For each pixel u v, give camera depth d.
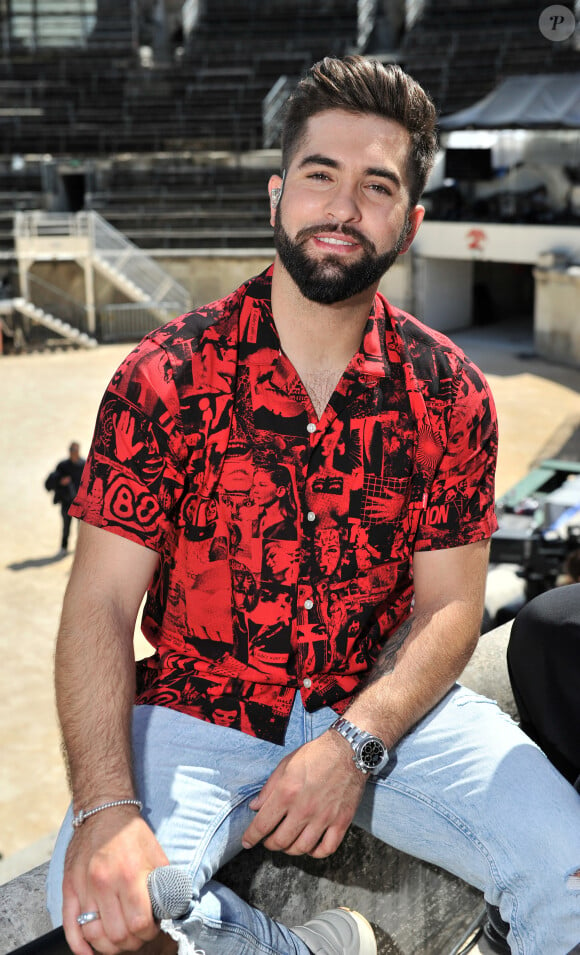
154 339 1.56
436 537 1.65
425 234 25.00
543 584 7.57
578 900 1.39
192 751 1.51
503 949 1.64
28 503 13.95
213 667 1.60
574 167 25.34
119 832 1.32
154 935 1.26
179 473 1.54
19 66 33.38
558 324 22.38
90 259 24.53
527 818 1.47
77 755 1.41
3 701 8.84
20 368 22.16
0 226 27.67
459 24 33.12
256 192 28.84
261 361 1.55
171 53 35.78
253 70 33.00
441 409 1.62
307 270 1.50
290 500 1.56
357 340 1.58
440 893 1.96
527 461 15.68
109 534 1.53
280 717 1.58
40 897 1.58
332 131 1.51
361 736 1.50
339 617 1.60
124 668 1.47
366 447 1.58
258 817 1.46
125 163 29.28
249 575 1.57
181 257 27.14
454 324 26.61
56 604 10.84
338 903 1.77
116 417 1.52
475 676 2.10
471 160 25.61
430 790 1.55
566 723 1.74
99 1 34.00
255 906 1.65
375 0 34.06
